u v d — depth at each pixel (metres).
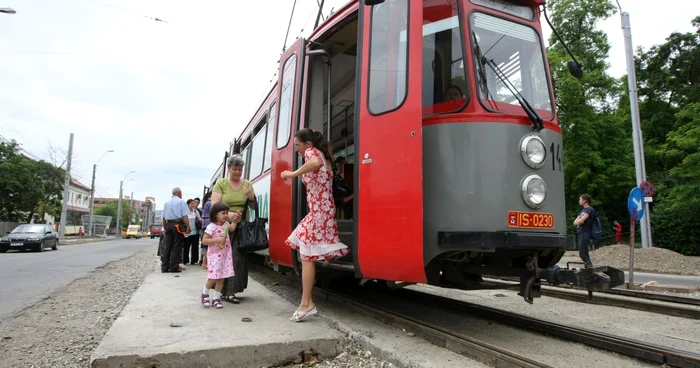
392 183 4.34
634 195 8.72
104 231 66.88
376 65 4.81
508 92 4.60
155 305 5.53
